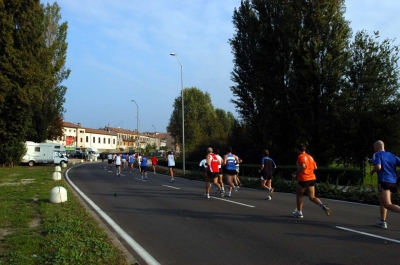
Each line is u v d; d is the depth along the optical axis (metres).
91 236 7.12
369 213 10.55
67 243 6.42
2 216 9.15
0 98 32.59
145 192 16.14
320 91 25.73
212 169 13.95
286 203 12.56
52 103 47.84
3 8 33.72
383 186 8.17
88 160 75.31
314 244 6.88
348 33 25.64
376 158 8.23
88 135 106.06
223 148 37.97
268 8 29.42
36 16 35.09
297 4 26.41
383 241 7.09
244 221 9.19
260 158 31.28
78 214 9.47
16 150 37.12
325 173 20.98
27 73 33.22
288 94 26.62
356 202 13.39
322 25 25.47
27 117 36.69
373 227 8.42
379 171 8.27
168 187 18.69
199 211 10.77
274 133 29.00
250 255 6.20
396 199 12.55
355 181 19.95
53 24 44.62
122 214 10.33
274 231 8.02
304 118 26.48
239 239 7.32
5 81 32.41
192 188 18.14
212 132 64.19
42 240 6.71
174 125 73.38
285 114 28.30
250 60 30.66
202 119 70.25
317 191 15.31
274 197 14.50
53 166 45.22
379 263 5.70
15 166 38.47
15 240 6.72
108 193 15.77
